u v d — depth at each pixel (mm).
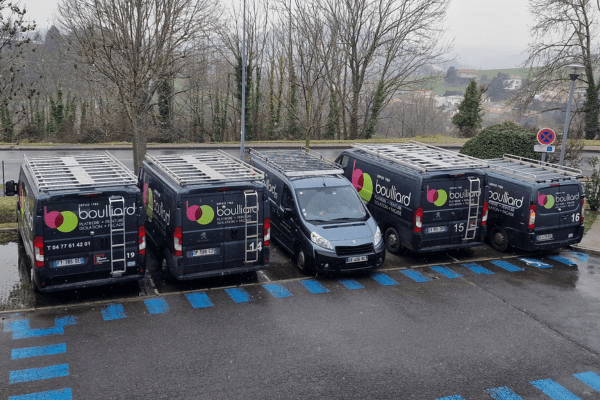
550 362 7027
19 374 6297
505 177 12031
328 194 11172
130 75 16016
